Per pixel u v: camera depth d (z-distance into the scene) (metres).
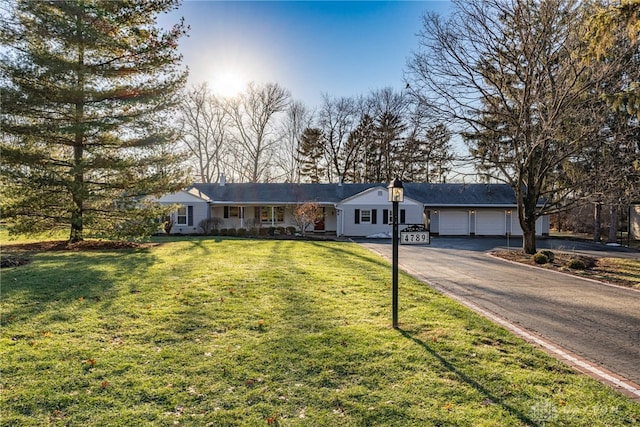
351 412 3.08
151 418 2.97
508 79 14.22
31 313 5.41
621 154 12.95
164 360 3.99
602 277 10.40
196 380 3.58
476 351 4.36
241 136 39.94
